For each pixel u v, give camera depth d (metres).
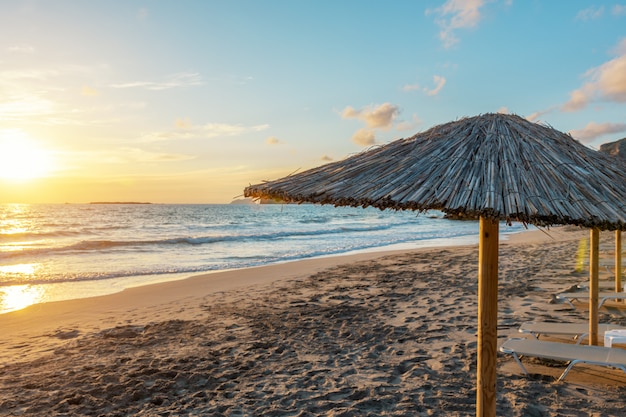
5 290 11.33
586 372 4.92
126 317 8.41
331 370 5.36
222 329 7.23
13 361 5.98
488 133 2.76
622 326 6.18
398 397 4.55
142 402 4.59
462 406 4.32
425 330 6.84
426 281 11.15
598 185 2.47
